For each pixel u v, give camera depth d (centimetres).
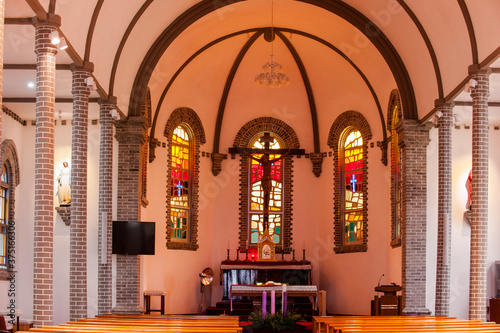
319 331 1513
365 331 1159
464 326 1248
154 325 1225
